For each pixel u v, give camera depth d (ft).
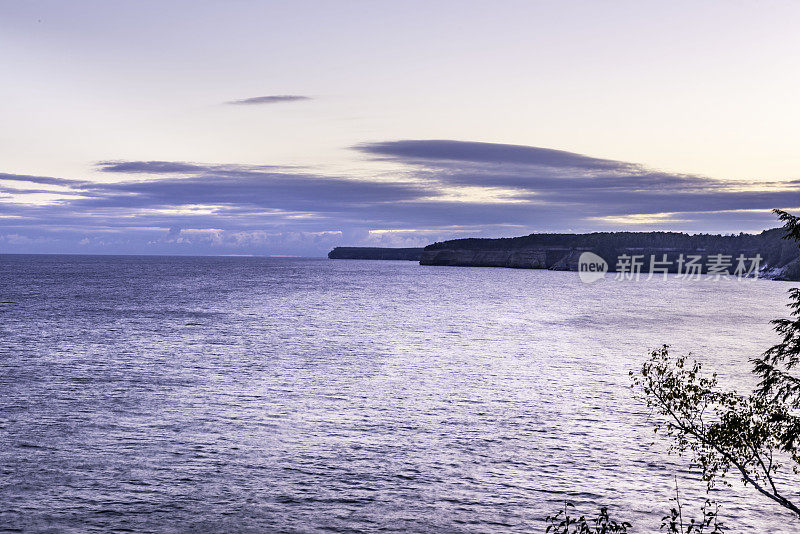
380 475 84.64
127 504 74.08
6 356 169.89
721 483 83.41
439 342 217.77
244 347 196.34
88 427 103.55
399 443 98.37
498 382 146.72
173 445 95.40
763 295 587.68
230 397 127.03
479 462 90.22
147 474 83.41
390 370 160.86
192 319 274.57
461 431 105.40
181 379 143.95
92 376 145.28
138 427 104.37
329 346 203.00
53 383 136.36
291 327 253.44
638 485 82.53
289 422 109.29
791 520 72.64
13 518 69.46
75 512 71.51
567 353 196.44
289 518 71.46
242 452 92.89
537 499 77.66
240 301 381.81
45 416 109.40
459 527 69.92
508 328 267.39
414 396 130.82
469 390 137.18
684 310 393.09
